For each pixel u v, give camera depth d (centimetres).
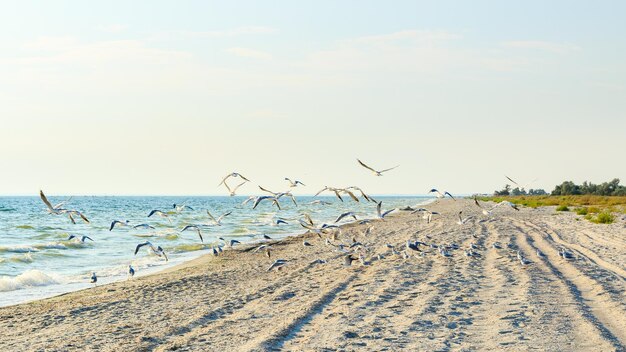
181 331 1476
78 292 2248
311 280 2270
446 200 16362
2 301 2072
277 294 1952
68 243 4112
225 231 5622
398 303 1722
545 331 1374
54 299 2089
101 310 1819
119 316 1716
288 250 3694
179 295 2077
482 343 1289
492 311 1595
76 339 1412
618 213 6562
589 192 17275
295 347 1277
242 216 8875
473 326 1443
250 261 3197
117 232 5544
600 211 7100
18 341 1420
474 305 1680
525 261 2403
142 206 14762
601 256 2745
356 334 1376
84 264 3186
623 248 3109
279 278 2395
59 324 1625
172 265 3138
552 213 7312
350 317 1551
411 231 4716
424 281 2117
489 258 2752
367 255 3006
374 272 2348
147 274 2781
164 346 1316
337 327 1444
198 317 1616
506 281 2069
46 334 1499
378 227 5331
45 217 8681
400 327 1434
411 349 1249
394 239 4003
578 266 2398
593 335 1325
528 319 1490
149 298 2027
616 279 2070
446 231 4478
